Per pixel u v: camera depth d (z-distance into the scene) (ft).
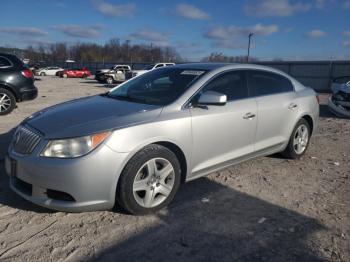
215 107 14.26
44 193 11.46
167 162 12.66
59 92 65.26
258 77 16.87
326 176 17.04
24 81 33.17
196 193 14.52
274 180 16.22
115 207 12.96
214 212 12.94
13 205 12.98
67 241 10.84
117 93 15.81
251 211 13.12
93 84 100.17
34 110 35.81
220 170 16.10
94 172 11.14
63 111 13.33
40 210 12.63
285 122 17.70
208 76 14.65
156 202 12.65
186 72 15.21
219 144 14.44
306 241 11.19
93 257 10.13
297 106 18.33
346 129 30.22
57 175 11.03
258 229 11.85
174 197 14.06
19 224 11.71
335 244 11.06
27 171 11.50
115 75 101.30
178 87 14.19
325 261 10.21
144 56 260.62
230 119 14.65
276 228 11.93
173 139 12.70
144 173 12.25
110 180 11.43
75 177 11.01
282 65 105.29
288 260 10.21
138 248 10.61
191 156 13.50
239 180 16.05
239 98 15.55
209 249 10.66
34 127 12.20
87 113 12.75
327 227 12.09
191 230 11.67
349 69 92.07
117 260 10.03
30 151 11.62
